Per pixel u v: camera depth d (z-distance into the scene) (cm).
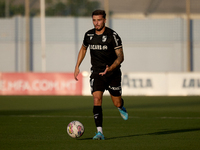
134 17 11931
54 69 11356
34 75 7488
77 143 1994
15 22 11212
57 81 7462
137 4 12031
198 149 1823
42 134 2378
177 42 11275
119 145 1928
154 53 11400
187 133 2434
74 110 4447
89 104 5447
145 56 11412
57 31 11331
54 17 11312
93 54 2198
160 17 11938
